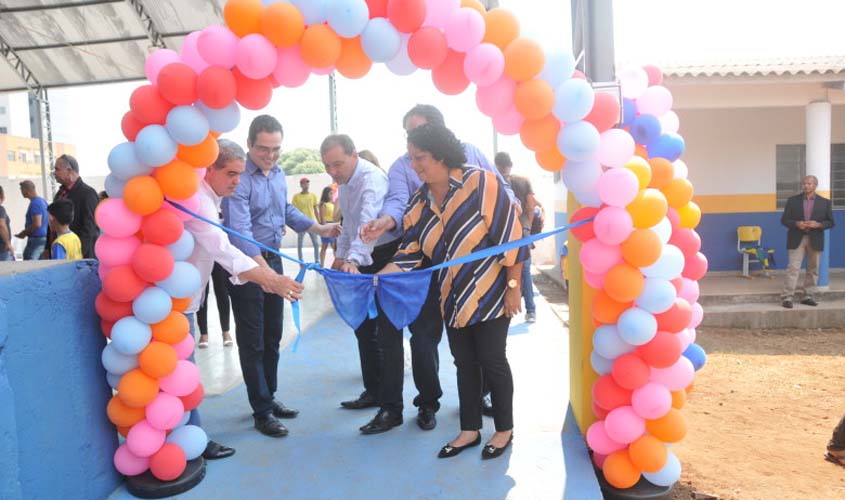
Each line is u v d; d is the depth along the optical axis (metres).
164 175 2.79
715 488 3.75
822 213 8.94
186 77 2.69
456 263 3.06
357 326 3.41
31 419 2.50
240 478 3.16
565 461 3.23
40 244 8.54
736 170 11.05
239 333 3.62
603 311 2.98
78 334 2.83
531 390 4.36
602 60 3.56
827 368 6.81
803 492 3.70
